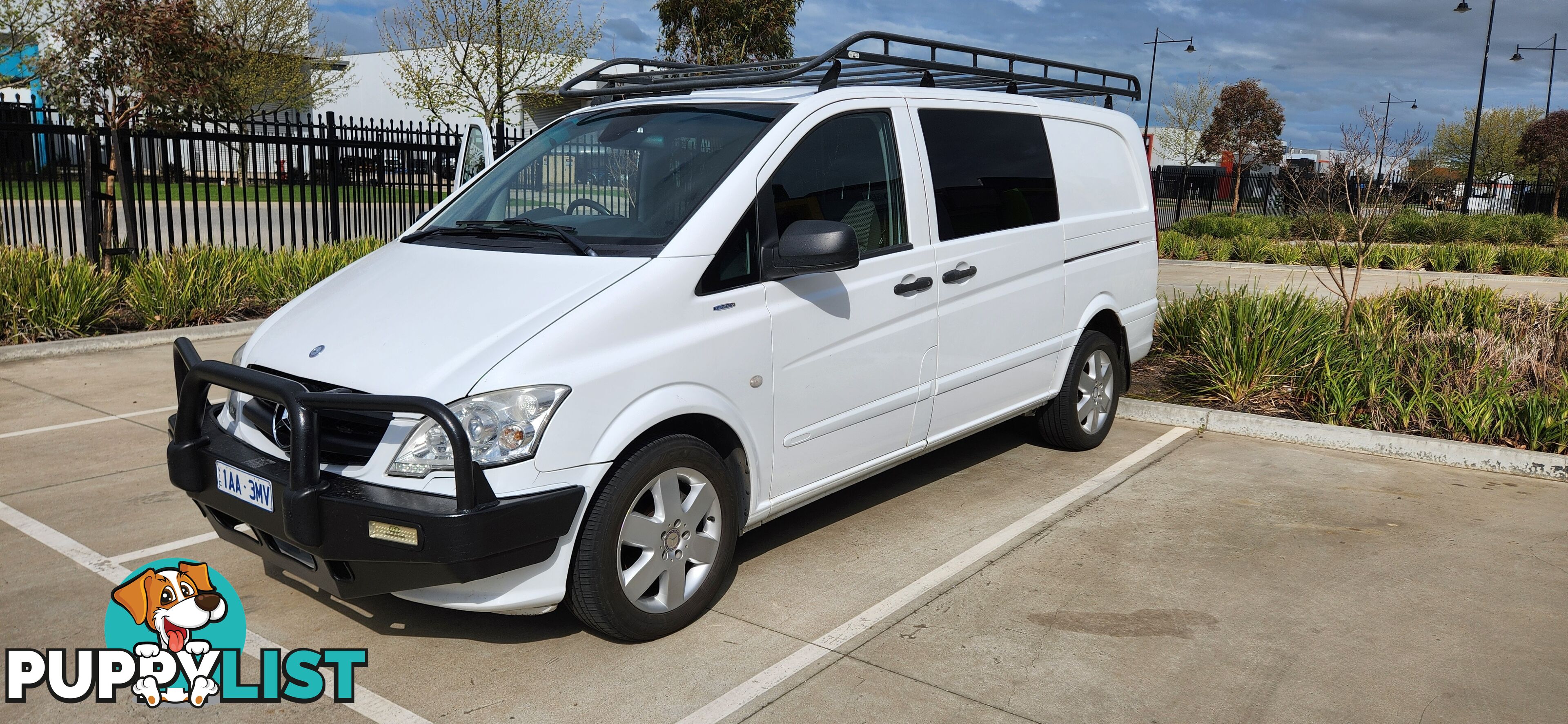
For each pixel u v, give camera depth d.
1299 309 7.43
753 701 3.09
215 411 3.66
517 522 2.92
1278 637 3.53
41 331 8.18
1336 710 3.05
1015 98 5.13
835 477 4.10
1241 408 6.64
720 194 3.58
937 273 4.37
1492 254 17.25
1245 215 27.08
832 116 4.02
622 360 3.19
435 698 3.11
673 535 3.42
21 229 16.12
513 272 3.47
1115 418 6.77
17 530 4.39
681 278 3.39
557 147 4.28
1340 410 6.24
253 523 3.14
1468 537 4.50
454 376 3.00
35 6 13.73
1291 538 4.48
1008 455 5.75
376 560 2.92
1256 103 31.45
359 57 35.81
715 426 3.59
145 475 5.14
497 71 20.12
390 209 13.27
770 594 3.86
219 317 9.34
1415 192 23.45
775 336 3.68
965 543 4.39
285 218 19.95
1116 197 5.81
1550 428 5.65
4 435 5.79
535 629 3.57
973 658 3.37
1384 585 3.97
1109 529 4.58
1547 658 3.38
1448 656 3.39
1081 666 3.31
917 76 4.89
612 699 3.10
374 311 3.45
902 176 4.29
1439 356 7.14
